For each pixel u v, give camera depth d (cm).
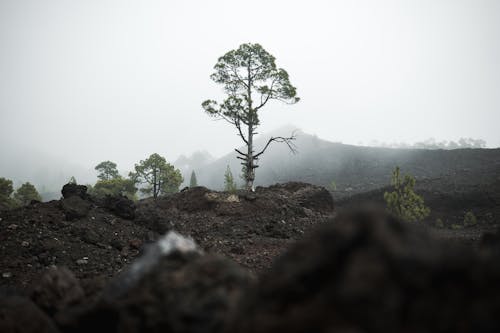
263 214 1838
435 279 224
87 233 1273
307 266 260
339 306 220
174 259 396
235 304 324
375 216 264
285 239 1535
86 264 1101
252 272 1019
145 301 352
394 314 208
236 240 1461
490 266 226
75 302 487
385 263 228
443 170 6341
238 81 2897
